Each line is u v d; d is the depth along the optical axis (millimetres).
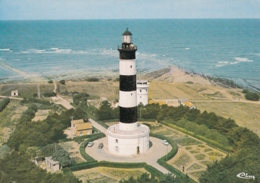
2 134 108625
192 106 132250
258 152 77812
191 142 97062
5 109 140250
